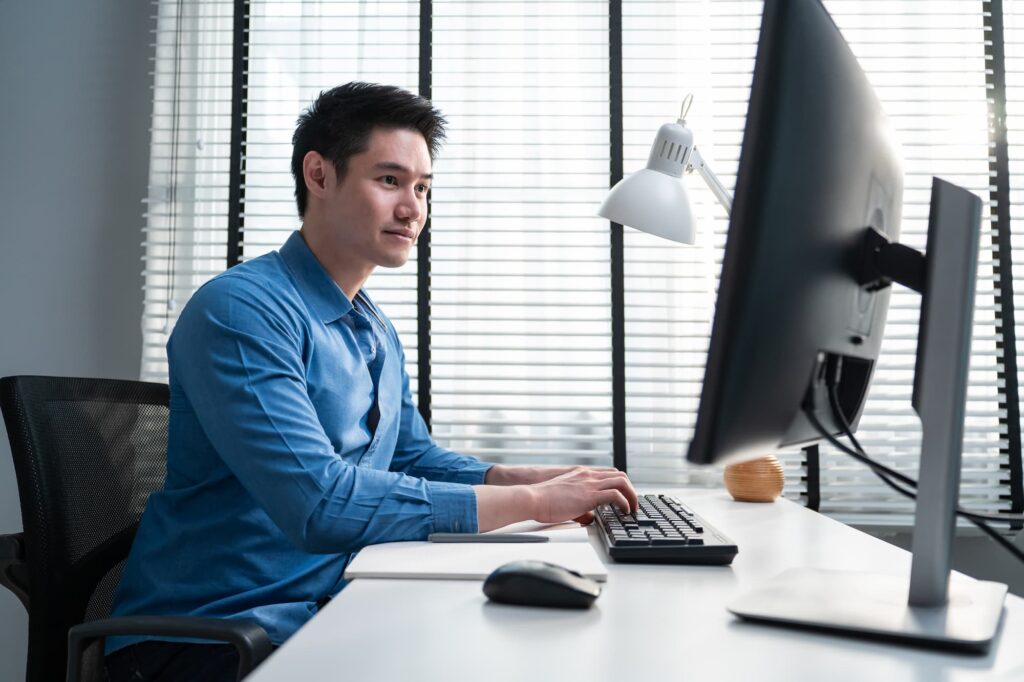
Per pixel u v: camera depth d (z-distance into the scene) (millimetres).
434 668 495
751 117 535
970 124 2092
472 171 2156
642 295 2131
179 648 1046
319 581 1143
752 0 2148
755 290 534
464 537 930
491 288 2125
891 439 2045
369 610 636
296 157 1352
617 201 1513
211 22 2221
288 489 975
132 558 1148
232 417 1022
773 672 493
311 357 1176
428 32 2121
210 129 2195
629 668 496
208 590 1090
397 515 958
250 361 1054
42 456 1122
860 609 604
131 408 1317
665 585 742
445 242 2146
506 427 2131
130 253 2217
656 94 2154
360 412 1246
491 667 498
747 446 577
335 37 2193
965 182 2078
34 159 2217
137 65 2246
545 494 1007
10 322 2188
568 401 2119
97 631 833
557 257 2139
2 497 2146
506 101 2152
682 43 2152
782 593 658
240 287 1135
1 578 1151
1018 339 2084
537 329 2135
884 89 2102
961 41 2094
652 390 2133
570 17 2174
